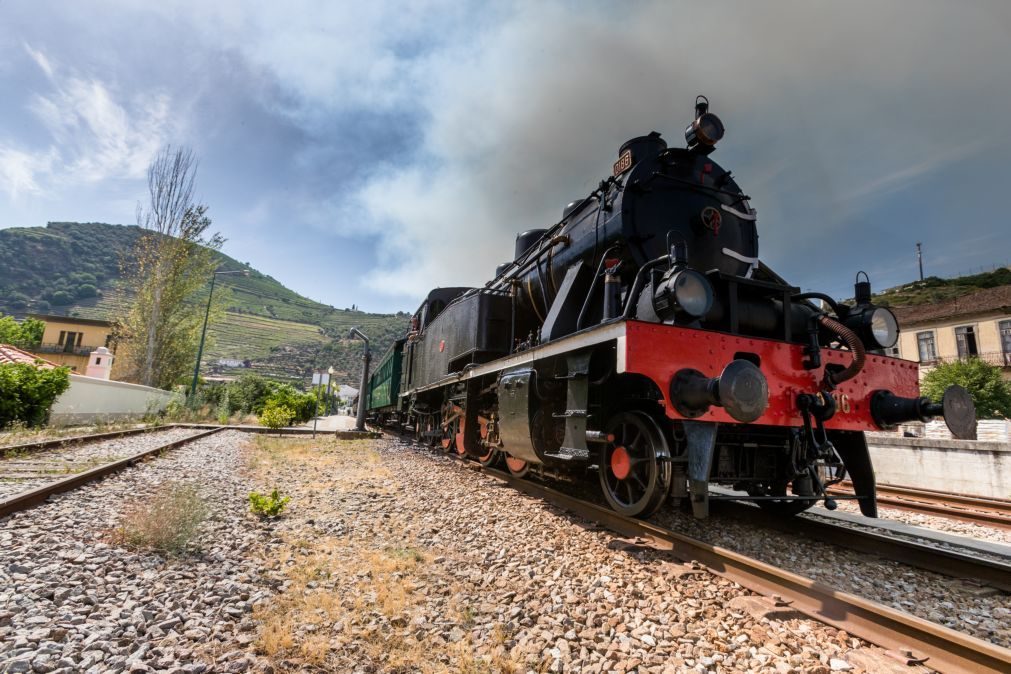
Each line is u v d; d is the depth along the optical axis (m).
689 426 4.16
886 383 4.95
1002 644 2.83
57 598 2.75
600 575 3.52
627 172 5.57
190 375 29.17
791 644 2.62
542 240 7.64
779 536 4.90
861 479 5.03
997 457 8.23
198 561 3.58
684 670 2.39
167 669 2.20
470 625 2.84
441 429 10.93
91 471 5.96
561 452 5.06
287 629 2.62
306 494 6.16
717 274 4.42
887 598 3.44
